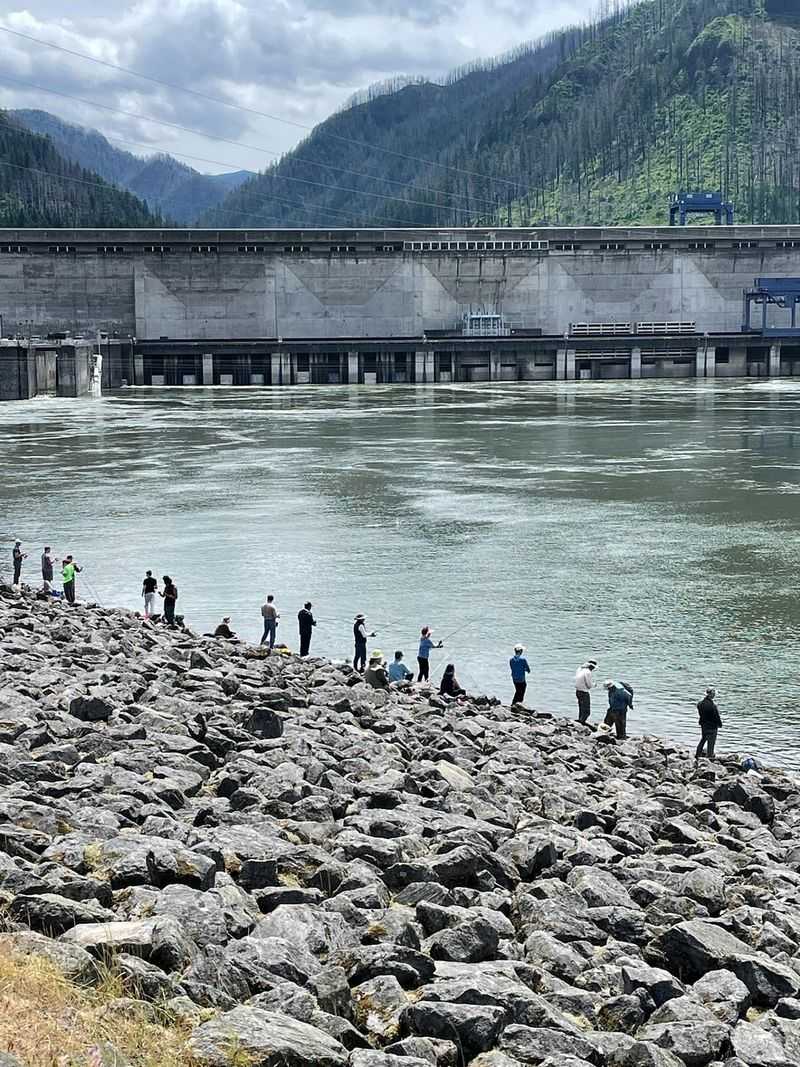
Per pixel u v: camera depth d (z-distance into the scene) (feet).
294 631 172.04
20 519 267.39
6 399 608.60
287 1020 39.60
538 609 184.96
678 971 55.21
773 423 468.75
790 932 61.57
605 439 421.59
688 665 156.46
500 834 72.69
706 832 84.99
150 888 50.39
